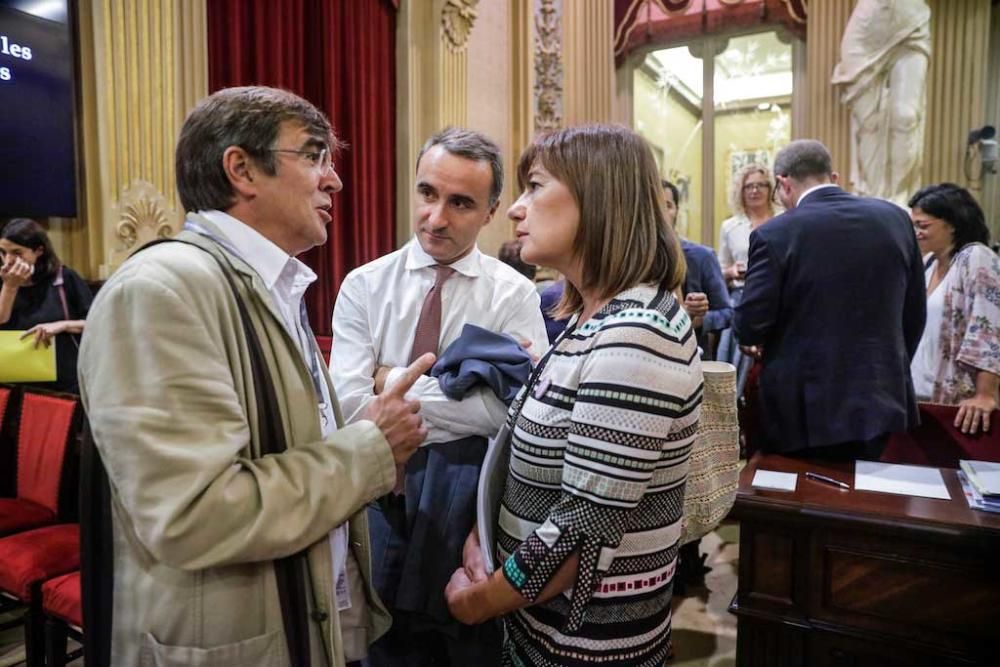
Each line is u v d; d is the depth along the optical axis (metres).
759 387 2.22
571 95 5.80
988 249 2.41
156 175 2.95
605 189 0.96
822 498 1.71
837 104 5.32
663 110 6.57
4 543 2.03
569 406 0.94
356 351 1.40
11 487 2.41
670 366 0.88
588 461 0.87
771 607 1.71
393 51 4.35
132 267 0.87
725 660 2.29
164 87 2.96
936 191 2.54
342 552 1.13
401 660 1.35
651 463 0.87
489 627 1.28
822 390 2.04
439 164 1.35
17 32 2.52
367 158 4.12
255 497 0.84
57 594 1.85
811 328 2.06
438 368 1.32
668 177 6.59
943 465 2.20
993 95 5.51
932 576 1.54
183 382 0.82
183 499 0.79
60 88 2.65
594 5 5.98
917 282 2.14
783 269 2.09
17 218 2.58
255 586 0.91
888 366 2.02
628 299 0.94
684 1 6.14
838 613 1.64
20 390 2.44
